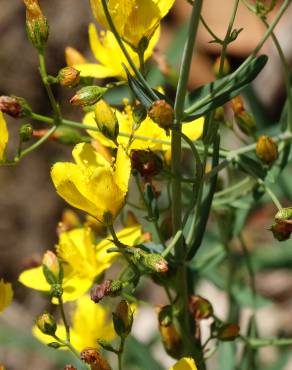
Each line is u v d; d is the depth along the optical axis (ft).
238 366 1.02
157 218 0.85
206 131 0.84
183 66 0.78
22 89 1.67
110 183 0.80
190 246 0.84
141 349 1.07
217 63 0.98
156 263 0.79
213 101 0.81
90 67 0.89
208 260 1.04
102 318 0.99
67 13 1.66
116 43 0.88
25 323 1.61
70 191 0.81
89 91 0.83
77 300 1.01
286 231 0.84
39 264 0.98
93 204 0.81
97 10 0.83
